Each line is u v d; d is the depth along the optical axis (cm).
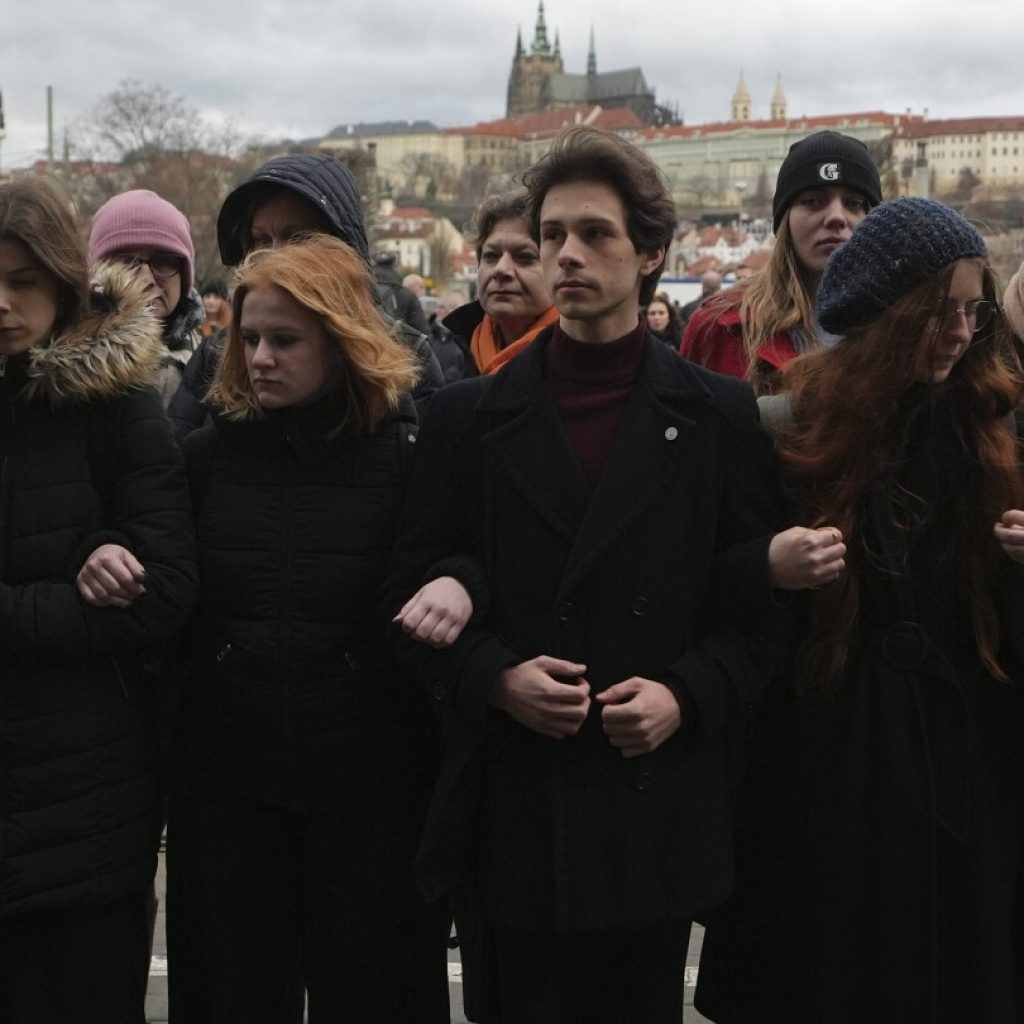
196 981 291
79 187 4875
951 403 273
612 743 260
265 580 285
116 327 288
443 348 605
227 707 287
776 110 19538
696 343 403
